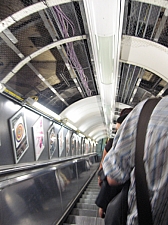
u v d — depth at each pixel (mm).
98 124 14625
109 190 1187
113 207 798
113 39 2713
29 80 4977
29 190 2201
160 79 5156
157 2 2342
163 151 559
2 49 3438
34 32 3291
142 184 590
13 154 3881
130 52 3637
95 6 2113
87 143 16219
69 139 9414
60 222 2881
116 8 2127
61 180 3600
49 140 6262
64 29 3180
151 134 596
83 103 7797
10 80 4555
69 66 4500
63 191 3535
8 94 3717
